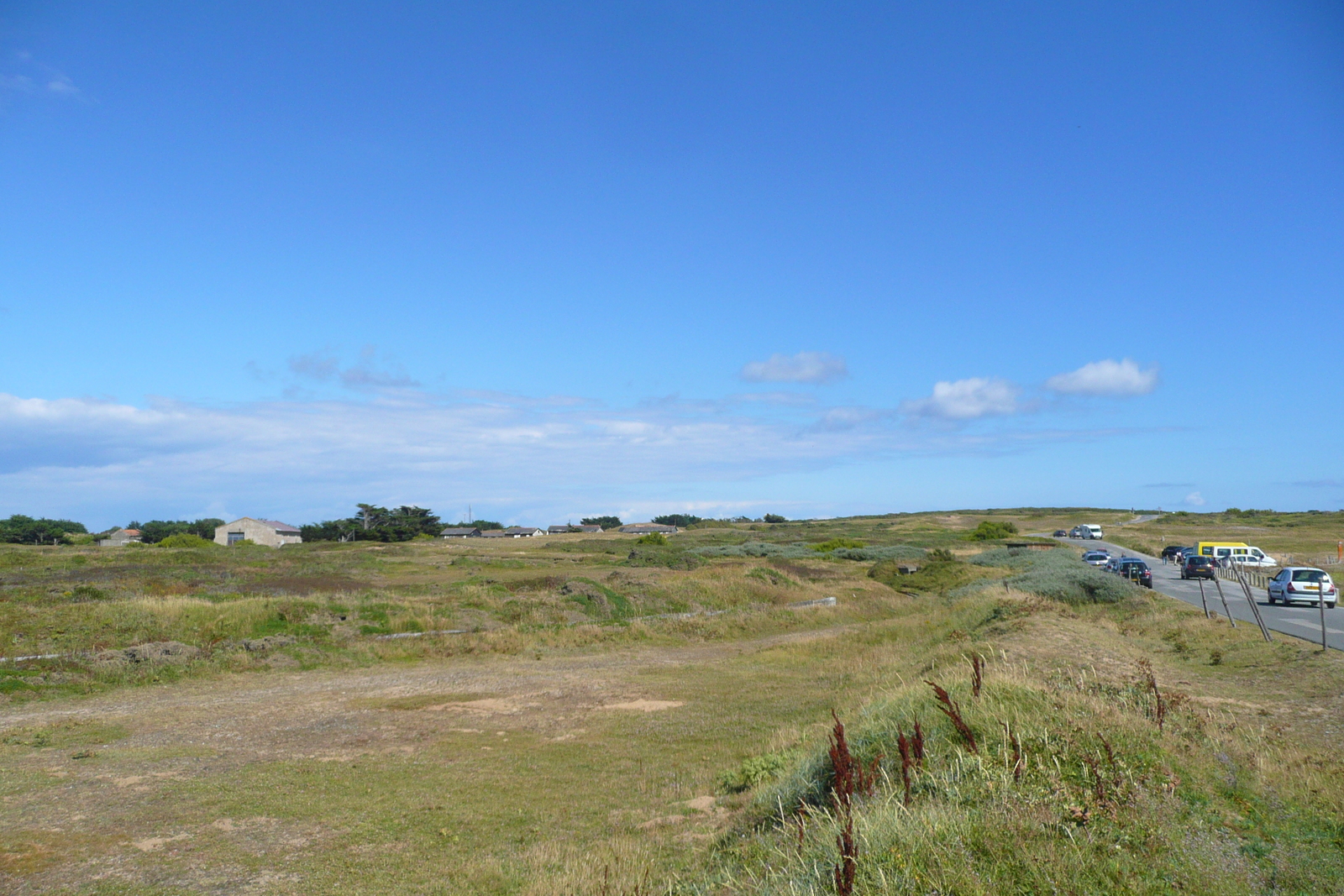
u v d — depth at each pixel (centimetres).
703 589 3841
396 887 828
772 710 1727
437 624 2730
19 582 3072
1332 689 1319
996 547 7806
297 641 2338
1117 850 520
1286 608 2970
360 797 1137
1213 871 511
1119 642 1939
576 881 795
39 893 796
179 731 1514
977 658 912
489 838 978
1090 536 9912
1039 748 710
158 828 994
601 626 3025
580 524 16712
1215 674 1605
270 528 9994
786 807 871
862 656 2394
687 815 1048
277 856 915
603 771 1282
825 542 8662
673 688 2014
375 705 1781
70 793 1122
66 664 1906
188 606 2406
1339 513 14438
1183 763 702
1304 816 625
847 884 502
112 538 9969
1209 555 5325
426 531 12488
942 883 497
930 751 791
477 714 1708
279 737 1484
